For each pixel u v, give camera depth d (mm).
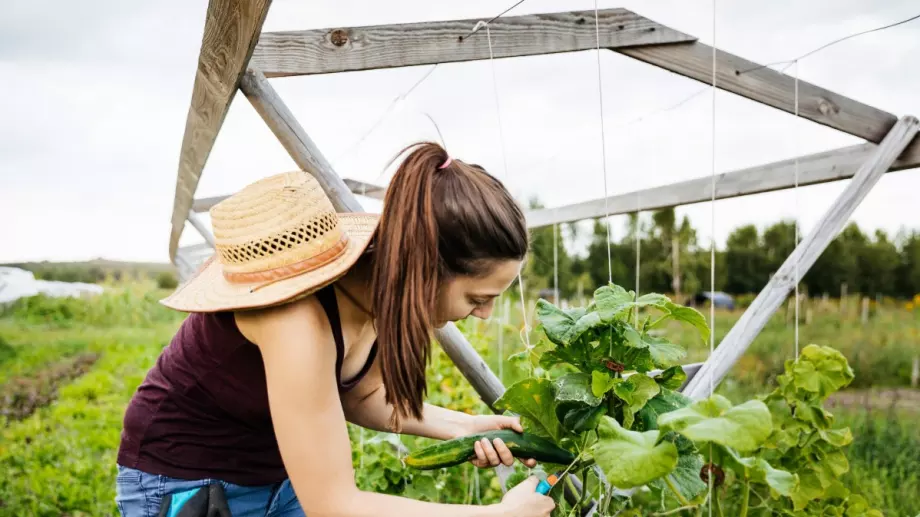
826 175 3232
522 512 1357
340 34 2166
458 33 2268
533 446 1504
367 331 1489
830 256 15312
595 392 1346
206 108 2318
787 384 1828
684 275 14930
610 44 2527
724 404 956
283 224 1241
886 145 2717
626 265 14781
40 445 5668
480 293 1328
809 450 1804
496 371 4938
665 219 15156
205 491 1470
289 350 1213
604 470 1013
